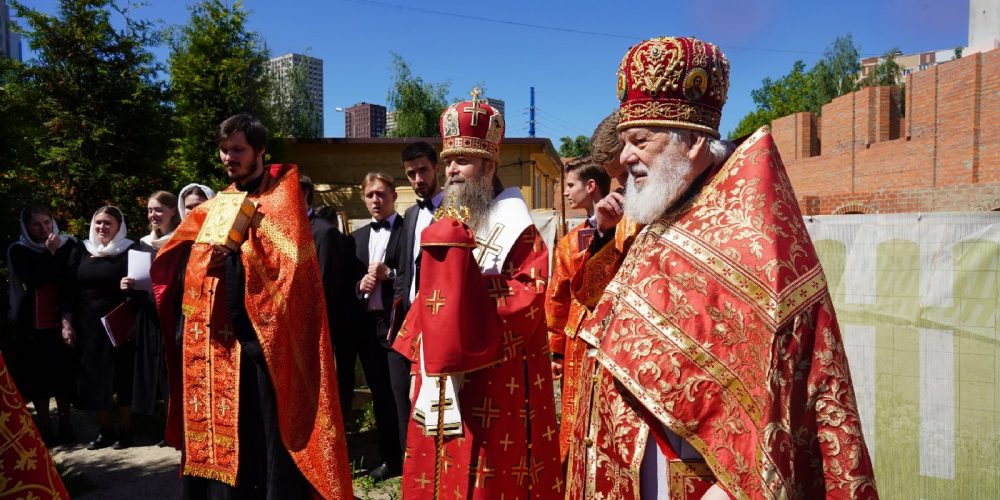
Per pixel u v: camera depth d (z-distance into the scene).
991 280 3.40
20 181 6.78
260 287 3.11
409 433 2.85
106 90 10.34
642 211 1.70
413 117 26.72
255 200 3.27
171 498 4.43
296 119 24.16
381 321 4.55
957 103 16.33
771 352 1.45
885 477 3.59
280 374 3.08
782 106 49.53
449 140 2.97
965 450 3.44
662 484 1.68
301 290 3.19
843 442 1.44
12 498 1.31
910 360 3.54
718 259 1.56
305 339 3.20
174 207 5.39
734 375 1.50
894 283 3.58
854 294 3.66
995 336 3.39
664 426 1.64
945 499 3.47
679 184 1.69
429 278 2.48
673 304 1.58
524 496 2.76
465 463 2.67
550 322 3.55
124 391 5.50
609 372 1.72
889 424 3.59
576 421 1.94
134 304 5.14
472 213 2.91
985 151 15.65
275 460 3.13
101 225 5.45
